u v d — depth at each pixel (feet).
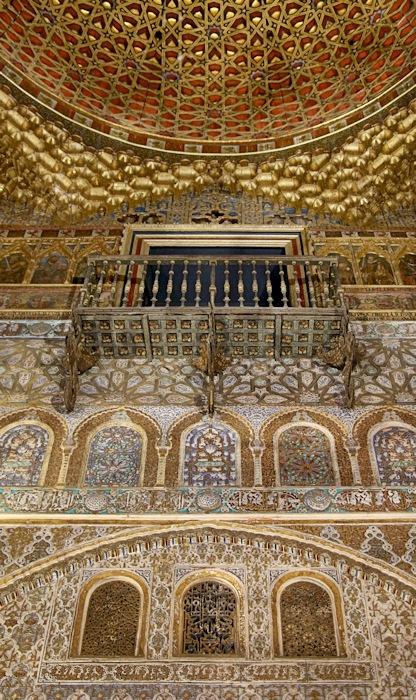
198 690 21.67
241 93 39.09
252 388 28.71
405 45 36.14
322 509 24.91
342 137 36.19
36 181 36.04
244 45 38.45
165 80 38.91
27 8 35.70
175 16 37.70
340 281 31.63
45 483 25.81
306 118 37.93
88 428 27.45
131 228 35.09
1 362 29.55
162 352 29.66
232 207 36.42
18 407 28.07
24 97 34.81
